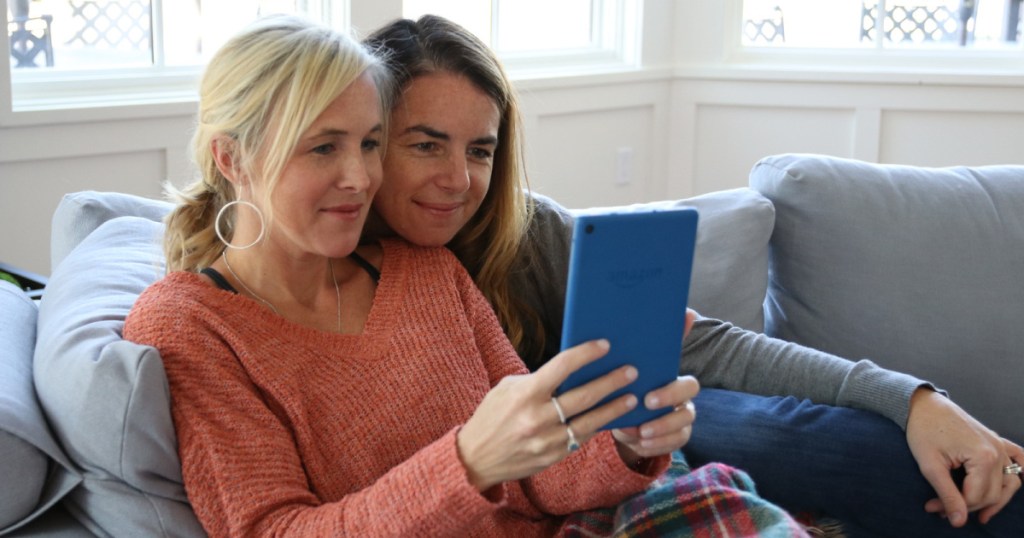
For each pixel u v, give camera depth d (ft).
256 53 3.87
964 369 6.25
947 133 12.48
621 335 3.48
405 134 4.61
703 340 5.44
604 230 3.34
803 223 6.35
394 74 4.56
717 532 4.08
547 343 5.61
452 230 4.80
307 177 3.92
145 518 3.72
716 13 13.08
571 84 12.23
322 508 3.70
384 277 4.57
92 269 4.82
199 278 4.09
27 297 5.20
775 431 4.96
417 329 4.48
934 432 4.81
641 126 13.33
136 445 3.67
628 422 3.67
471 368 4.53
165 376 3.74
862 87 12.55
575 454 4.28
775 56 13.15
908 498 4.84
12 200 8.27
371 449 4.14
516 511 4.55
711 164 13.47
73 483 3.81
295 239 4.02
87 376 3.71
